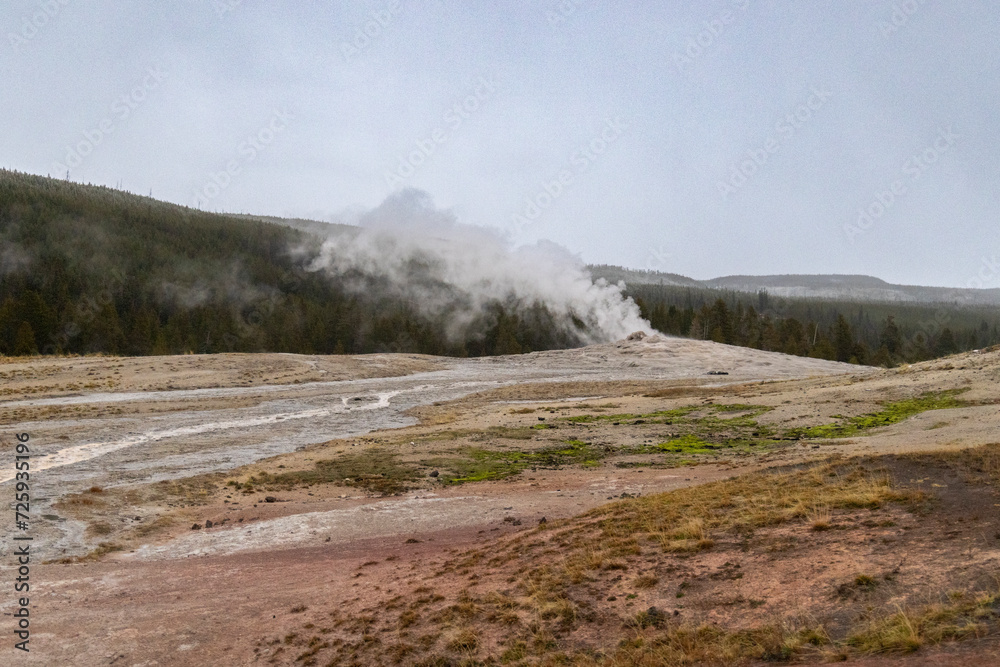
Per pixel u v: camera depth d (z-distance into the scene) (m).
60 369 55.91
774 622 8.43
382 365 69.12
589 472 23.91
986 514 10.16
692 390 46.25
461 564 13.48
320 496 21.78
